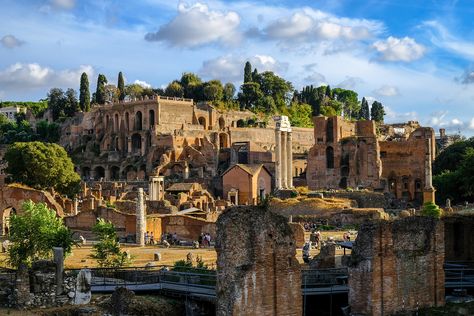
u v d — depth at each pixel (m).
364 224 44.19
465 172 144.38
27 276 45.66
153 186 142.38
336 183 182.62
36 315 43.41
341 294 49.00
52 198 112.75
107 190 180.38
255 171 173.88
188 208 133.50
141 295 48.41
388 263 43.72
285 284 39.69
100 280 53.03
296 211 133.00
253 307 38.38
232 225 38.16
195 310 47.00
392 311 43.72
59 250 46.88
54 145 151.25
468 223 58.19
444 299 46.50
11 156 144.38
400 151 186.25
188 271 55.31
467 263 57.09
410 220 45.38
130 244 95.81
